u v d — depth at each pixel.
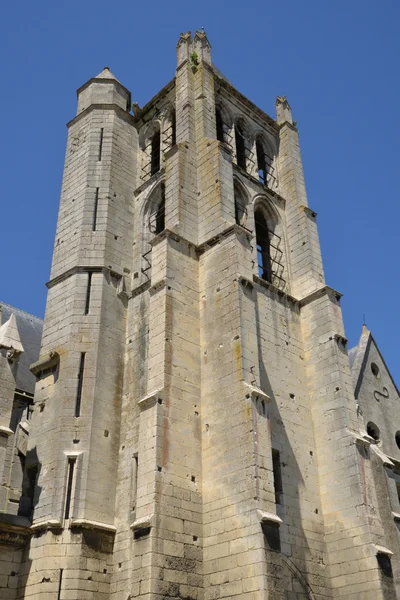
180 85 46.44
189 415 32.19
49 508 32.00
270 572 26.89
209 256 36.84
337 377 37.47
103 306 38.94
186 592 27.89
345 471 34.84
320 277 42.88
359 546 32.72
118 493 33.78
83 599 30.00
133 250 43.09
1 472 31.97
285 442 35.06
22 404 43.03
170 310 34.28
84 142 47.16
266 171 49.28
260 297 39.00
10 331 35.47
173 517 29.03
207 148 41.53
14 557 31.38
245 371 31.94
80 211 43.12
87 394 35.56
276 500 32.81
